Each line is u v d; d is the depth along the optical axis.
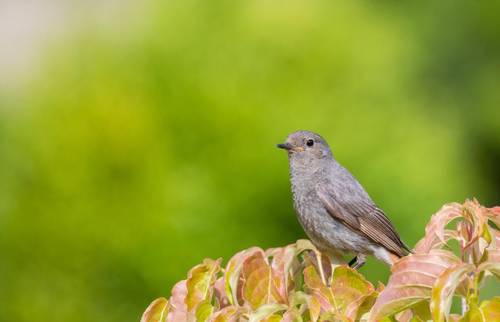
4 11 36.56
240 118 13.27
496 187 21.94
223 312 5.75
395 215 13.95
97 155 13.20
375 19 16.30
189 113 13.37
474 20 21.11
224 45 14.23
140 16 16.39
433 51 21.20
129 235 13.05
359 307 5.84
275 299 5.97
